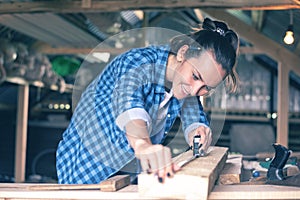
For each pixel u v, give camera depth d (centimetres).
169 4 418
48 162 971
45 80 717
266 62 948
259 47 566
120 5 428
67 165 181
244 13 622
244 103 955
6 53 584
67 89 917
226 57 153
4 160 967
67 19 579
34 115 1002
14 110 963
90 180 173
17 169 735
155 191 136
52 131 993
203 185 133
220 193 143
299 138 916
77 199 150
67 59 852
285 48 563
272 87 951
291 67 561
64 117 993
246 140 890
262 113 950
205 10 544
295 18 495
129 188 155
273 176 195
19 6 447
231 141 896
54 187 153
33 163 974
